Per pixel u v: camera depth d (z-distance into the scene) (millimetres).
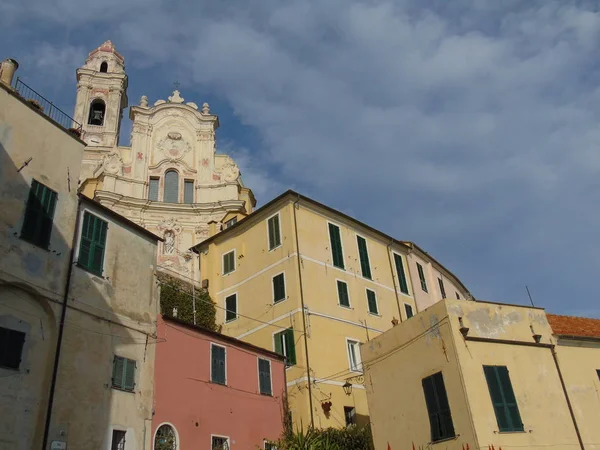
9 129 18359
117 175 53469
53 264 18562
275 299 31938
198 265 39906
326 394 28797
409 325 22844
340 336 31516
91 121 64438
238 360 25031
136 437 19422
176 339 22531
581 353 22953
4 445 15719
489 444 18781
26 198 18266
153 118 58125
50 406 16969
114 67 68500
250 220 35750
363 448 25016
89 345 18969
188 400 21875
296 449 22469
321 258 33250
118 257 21406
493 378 20281
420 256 42281
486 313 21875
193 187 56062
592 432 20969
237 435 23359
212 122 59750
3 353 16484
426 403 21125
